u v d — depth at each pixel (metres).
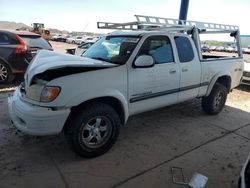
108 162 3.55
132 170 3.39
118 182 3.13
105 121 3.62
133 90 3.86
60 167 3.39
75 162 3.52
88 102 3.47
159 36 4.31
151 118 5.36
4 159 3.50
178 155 3.83
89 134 3.52
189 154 3.88
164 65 4.27
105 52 4.29
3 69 7.54
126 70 3.74
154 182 3.15
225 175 3.37
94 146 3.60
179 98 4.70
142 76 3.94
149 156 3.77
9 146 3.86
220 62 5.47
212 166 3.57
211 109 5.57
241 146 4.23
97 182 3.11
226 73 5.61
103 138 3.67
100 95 3.44
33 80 3.35
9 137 4.14
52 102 3.17
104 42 4.60
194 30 4.97
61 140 4.10
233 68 5.89
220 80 5.91
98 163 3.52
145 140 4.29
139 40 4.05
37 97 3.26
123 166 3.47
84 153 3.54
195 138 4.46
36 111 3.15
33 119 3.14
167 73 4.31
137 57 3.88
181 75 4.58
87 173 3.28
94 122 3.53
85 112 3.38
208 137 4.53
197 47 5.01
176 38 4.60
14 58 7.49
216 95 5.54
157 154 3.83
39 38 8.23
